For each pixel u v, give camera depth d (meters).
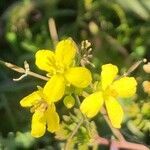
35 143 0.16
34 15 0.19
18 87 0.17
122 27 0.18
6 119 0.17
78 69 0.11
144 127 0.14
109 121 0.13
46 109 0.11
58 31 0.19
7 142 0.15
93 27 0.19
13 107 0.17
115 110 0.11
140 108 0.14
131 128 0.15
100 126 0.15
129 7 0.18
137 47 0.18
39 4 0.19
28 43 0.18
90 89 0.12
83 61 0.12
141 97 0.15
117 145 0.13
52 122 0.11
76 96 0.12
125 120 0.15
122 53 0.18
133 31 0.18
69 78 0.11
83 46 0.12
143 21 0.19
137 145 0.13
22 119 0.17
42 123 0.11
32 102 0.11
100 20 0.19
